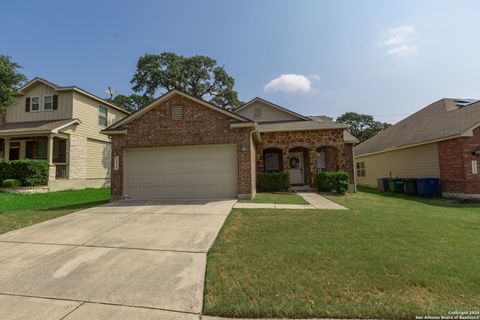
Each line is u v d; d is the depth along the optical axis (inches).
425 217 277.7
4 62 517.3
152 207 338.0
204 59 1349.7
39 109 661.9
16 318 106.0
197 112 414.0
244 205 343.3
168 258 169.0
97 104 726.5
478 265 146.9
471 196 459.2
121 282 137.0
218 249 179.5
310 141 562.9
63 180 604.1
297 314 105.0
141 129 422.0
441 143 518.0
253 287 126.5
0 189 500.1
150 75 1261.1
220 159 412.5
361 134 1788.9
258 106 700.0
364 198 444.5
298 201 387.2
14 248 192.5
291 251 171.3
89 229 239.6
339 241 190.9
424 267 144.3
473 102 617.3
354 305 109.3
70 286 133.3
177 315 107.3
